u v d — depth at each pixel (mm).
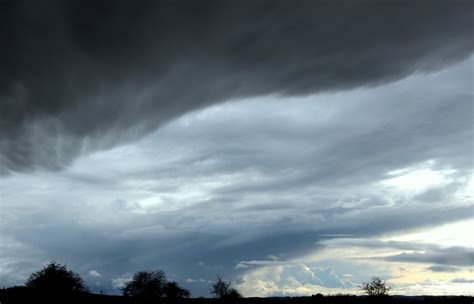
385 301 120375
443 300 142500
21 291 101812
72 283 105062
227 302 124375
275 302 123750
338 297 127375
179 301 123750
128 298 120375
